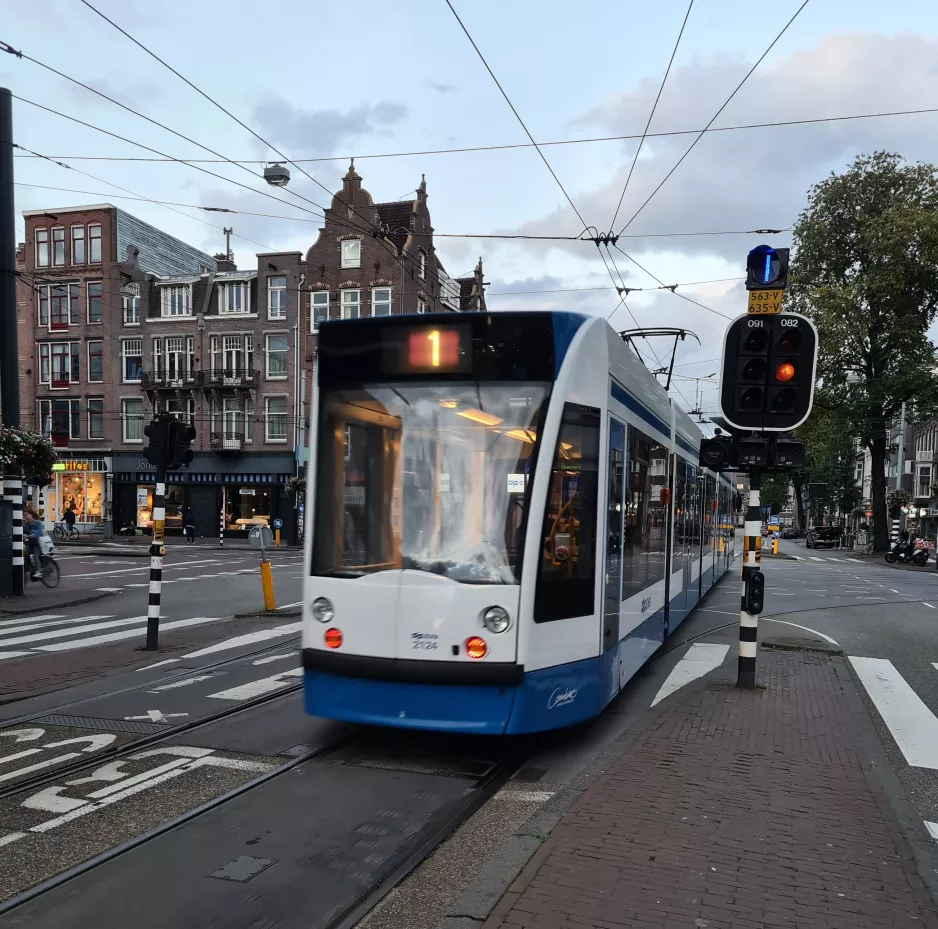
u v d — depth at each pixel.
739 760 5.46
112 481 40.56
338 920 3.43
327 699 5.42
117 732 6.25
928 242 33.34
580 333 5.68
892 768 5.67
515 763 5.57
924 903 3.52
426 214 39.47
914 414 39.56
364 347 5.60
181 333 39.75
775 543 42.66
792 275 38.25
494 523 5.26
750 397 7.51
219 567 23.28
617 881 3.63
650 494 7.95
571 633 5.50
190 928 3.36
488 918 3.31
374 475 5.46
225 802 4.77
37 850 4.11
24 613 13.42
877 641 11.48
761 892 3.56
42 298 41.62
